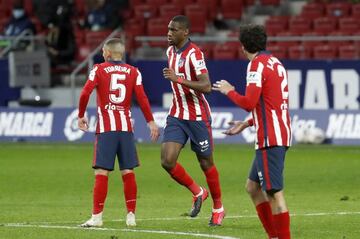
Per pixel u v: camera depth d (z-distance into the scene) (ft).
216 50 282.97
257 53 101.81
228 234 112.88
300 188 165.48
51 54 289.74
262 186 101.04
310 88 257.75
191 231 115.44
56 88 285.64
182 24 121.08
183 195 157.48
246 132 248.52
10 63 278.67
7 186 170.91
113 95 119.44
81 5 317.42
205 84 119.55
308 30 289.74
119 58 120.67
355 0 304.50
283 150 100.58
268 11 308.60
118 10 297.94
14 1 294.87
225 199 151.64
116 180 179.32
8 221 126.52
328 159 214.07
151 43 293.02
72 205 145.18
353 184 171.12
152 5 307.99
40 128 258.78
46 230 116.06
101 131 119.44
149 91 271.08
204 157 122.21
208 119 122.93
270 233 104.37
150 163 207.41
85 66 291.38
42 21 292.20
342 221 125.08
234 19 306.35
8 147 246.06
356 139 241.35
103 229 116.67
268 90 100.22
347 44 277.64
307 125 245.86
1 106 284.00
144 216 131.03
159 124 252.42
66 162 210.79
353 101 255.29
